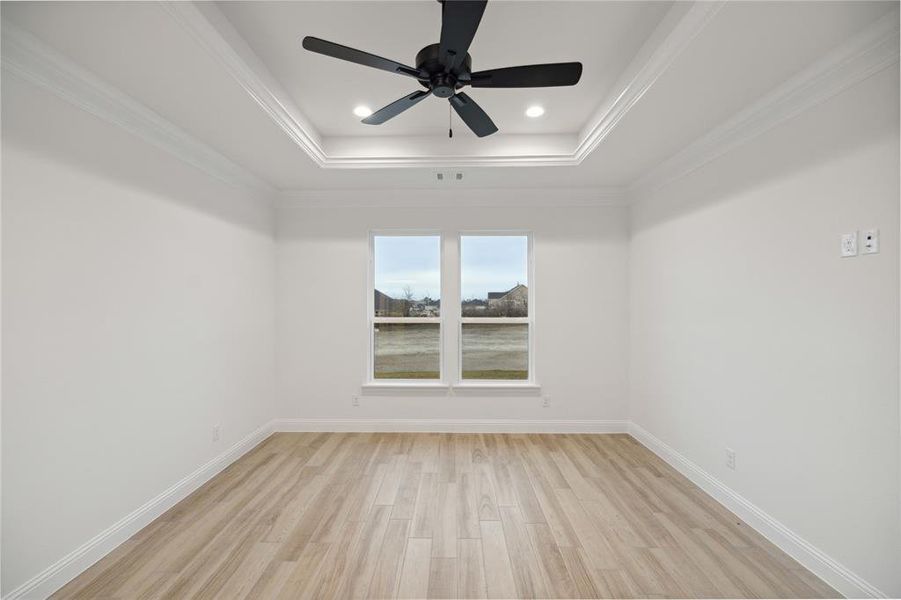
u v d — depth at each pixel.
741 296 2.37
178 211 2.61
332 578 1.85
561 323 3.95
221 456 3.05
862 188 1.68
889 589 1.57
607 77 2.46
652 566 1.93
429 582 1.82
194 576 1.86
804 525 1.94
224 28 1.91
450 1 1.31
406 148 3.32
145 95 2.12
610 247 3.94
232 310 3.24
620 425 3.92
